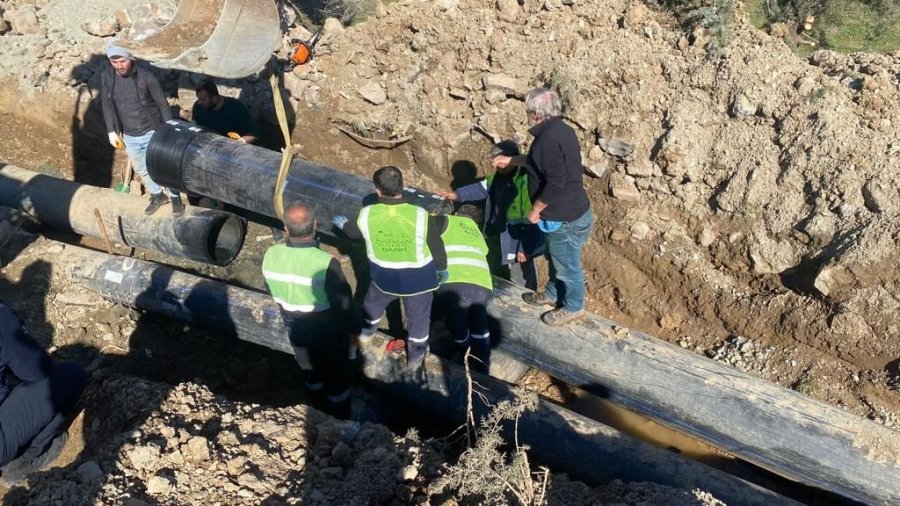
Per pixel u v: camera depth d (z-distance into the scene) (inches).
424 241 172.7
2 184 287.7
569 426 181.8
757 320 224.4
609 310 250.7
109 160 324.5
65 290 245.6
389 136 289.7
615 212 253.1
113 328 239.0
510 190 213.8
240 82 306.3
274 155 249.6
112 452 160.7
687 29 248.1
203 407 177.6
